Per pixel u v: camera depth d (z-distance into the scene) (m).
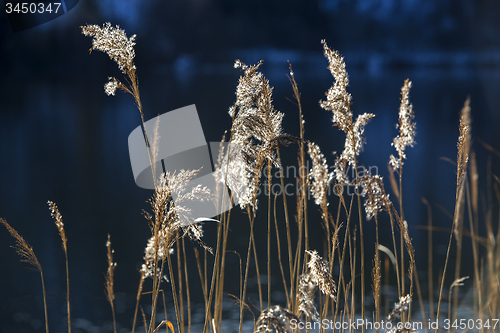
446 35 80.56
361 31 81.88
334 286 1.95
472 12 77.75
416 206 11.07
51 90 44.69
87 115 28.64
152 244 2.31
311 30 80.31
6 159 17.69
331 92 2.01
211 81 53.47
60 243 9.37
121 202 12.45
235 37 74.69
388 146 17.48
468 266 7.22
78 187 13.95
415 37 82.06
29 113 29.78
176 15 68.62
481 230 8.32
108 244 2.88
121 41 1.94
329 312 4.43
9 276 7.65
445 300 5.64
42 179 14.86
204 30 72.19
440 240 8.69
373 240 8.55
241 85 1.95
